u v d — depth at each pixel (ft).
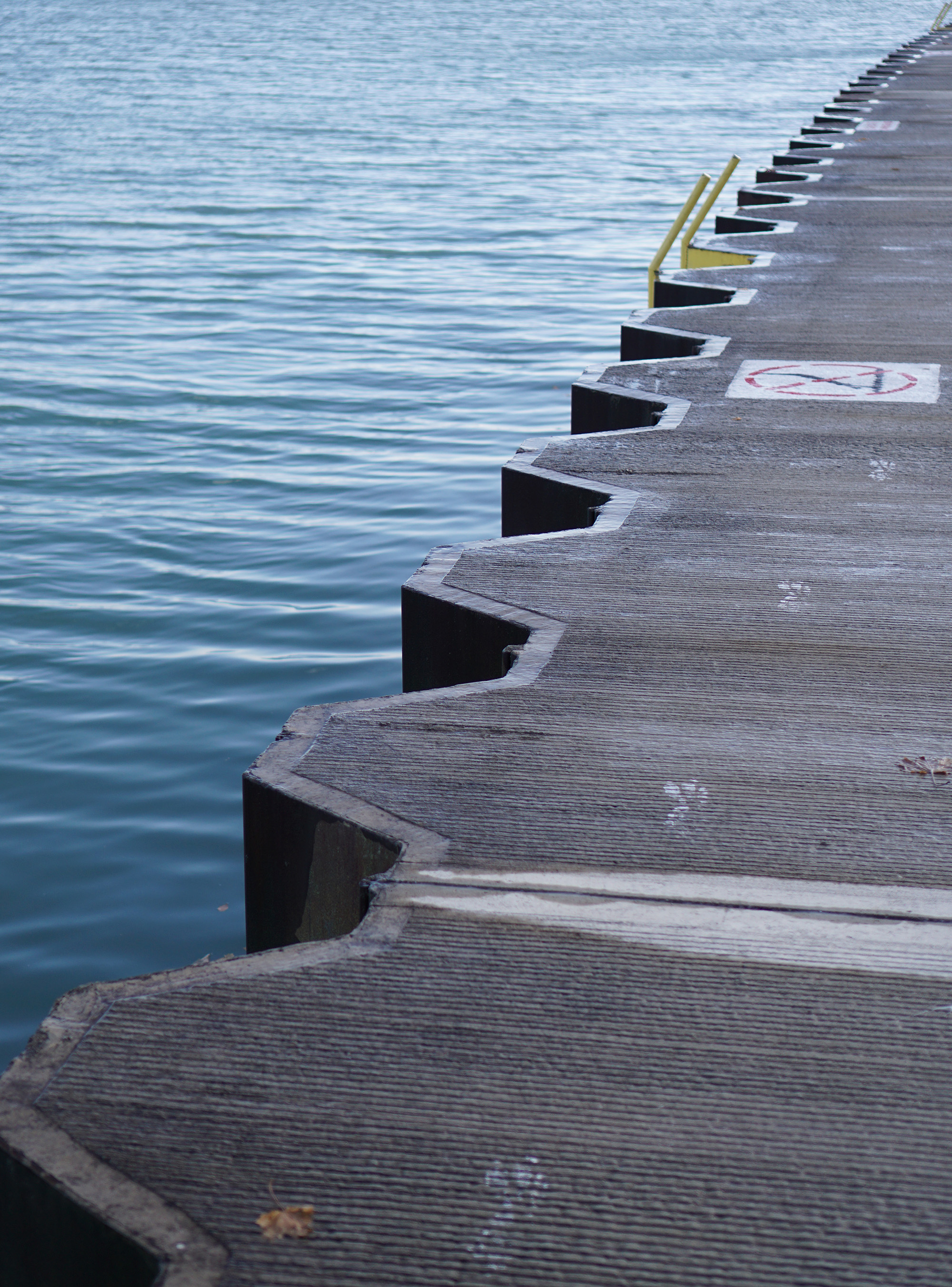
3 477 41.93
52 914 18.97
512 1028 9.47
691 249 43.91
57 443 45.70
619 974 10.05
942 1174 8.28
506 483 22.65
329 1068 9.09
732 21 418.51
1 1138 8.45
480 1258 7.70
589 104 178.91
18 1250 8.55
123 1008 9.68
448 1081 8.98
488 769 12.96
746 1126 8.63
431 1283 7.54
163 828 21.21
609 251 82.02
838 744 13.44
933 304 34.96
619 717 14.07
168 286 73.05
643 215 95.14
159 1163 8.30
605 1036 9.40
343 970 10.10
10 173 117.19
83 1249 8.11
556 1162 8.34
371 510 37.91
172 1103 8.77
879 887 11.07
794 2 540.52
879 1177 8.25
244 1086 8.93
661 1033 9.43
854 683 14.80
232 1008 9.68
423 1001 9.76
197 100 182.60
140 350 59.00
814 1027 9.51
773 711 14.16
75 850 20.59
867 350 30.42
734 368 29.25
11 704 25.88
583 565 18.43
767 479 22.03
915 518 20.12
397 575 32.76
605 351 57.57
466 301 68.33
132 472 42.29
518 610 16.79
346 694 26.07
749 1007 9.71
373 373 54.54
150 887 19.63
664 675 15.05
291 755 13.25
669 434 24.63
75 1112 8.68
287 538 35.83
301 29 342.23
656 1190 8.15
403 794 12.48
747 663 15.33
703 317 34.17
